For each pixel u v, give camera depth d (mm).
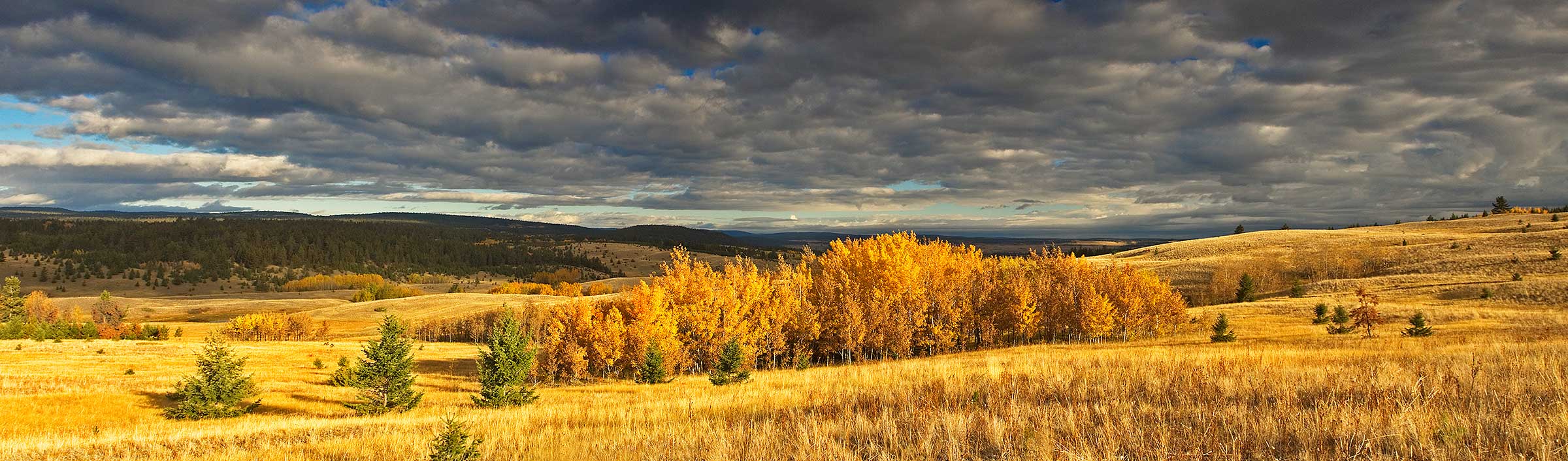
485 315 105875
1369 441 6566
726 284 54906
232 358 36156
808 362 54312
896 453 8305
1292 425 7531
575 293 168000
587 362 49781
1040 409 9906
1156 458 6797
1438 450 6191
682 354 52062
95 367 50250
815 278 67688
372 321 131500
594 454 10250
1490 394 8734
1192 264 120500
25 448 18234
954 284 62719
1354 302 70688
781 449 8945
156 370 50188
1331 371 12555
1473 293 70438
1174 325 63594
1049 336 67750
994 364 22781
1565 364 11367
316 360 61031
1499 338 27109
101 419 33719
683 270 56375
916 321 58562
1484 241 105562
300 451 13977
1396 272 96375
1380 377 10398
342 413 36844
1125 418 8547
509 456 10961
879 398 13859
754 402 17281
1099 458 6977
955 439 8102
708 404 18094
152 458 16672
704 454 9188
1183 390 11055
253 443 17656
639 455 9734
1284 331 53781
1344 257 109375
